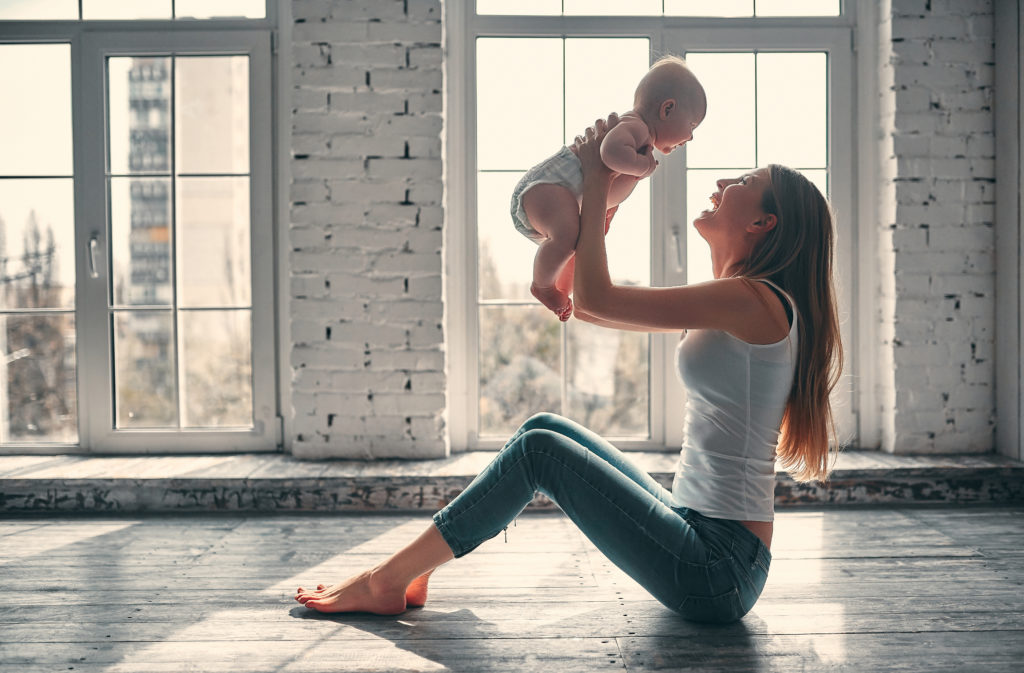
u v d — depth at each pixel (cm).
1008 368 334
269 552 257
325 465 329
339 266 337
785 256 183
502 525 192
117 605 211
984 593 215
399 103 334
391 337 338
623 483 182
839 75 352
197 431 353
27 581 229
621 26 349
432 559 196
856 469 312
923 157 338
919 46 338
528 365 355
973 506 309
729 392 179
